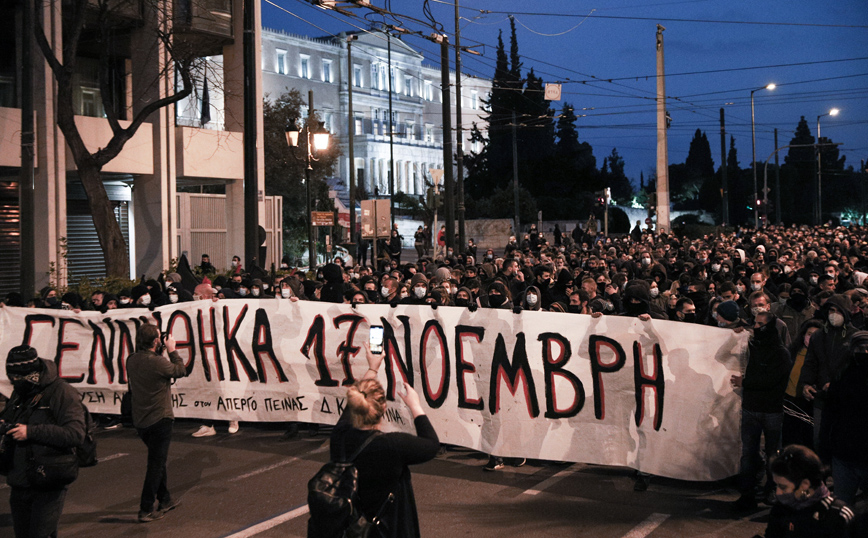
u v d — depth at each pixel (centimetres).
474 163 7562
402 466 404
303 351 898
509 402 770
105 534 630
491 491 712
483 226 5781
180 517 664
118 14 1842
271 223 2548
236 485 744
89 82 2166
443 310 809
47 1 1692
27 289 1300
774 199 9569
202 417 944
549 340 754
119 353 987
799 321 898
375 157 8125
